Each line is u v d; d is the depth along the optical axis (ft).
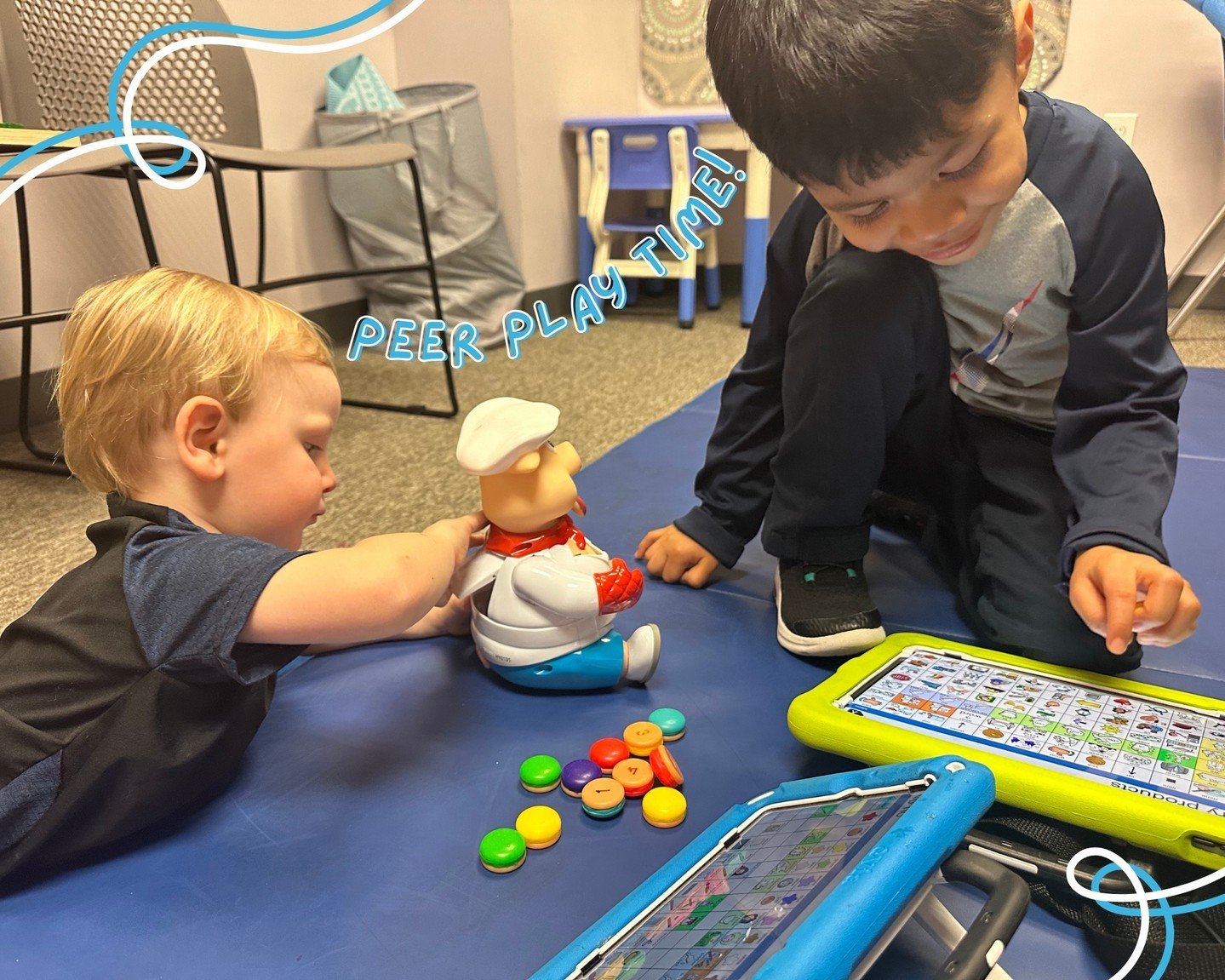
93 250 5.95
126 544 1.99
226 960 1.75
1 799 1.89
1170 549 3.35
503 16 7.79
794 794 1.93
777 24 1.79
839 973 1.27
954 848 1.54
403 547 2.17
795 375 2.73
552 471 2.52
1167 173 7.80
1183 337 7.00
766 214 8.01
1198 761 1.99
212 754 2.08
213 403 2.09
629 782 2.16
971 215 1.93
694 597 3.17
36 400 5.78
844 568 2.92
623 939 1.61
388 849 2.02
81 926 1.84
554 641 2.52
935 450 3.15
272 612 1.92
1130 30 7.57
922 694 2.32
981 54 1.74
